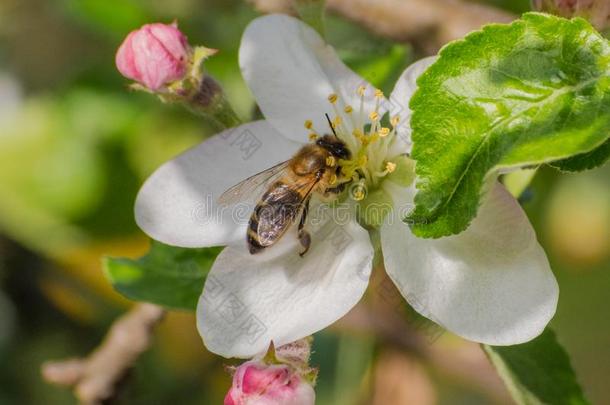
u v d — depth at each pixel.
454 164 0.19
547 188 0.28
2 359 0.28
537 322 0.20
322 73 0.22
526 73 0.19
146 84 0.22
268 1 0.24
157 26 0.22
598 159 0.19
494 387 0.27
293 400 0.20
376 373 0.27
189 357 0.28
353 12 0.25
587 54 0.19
